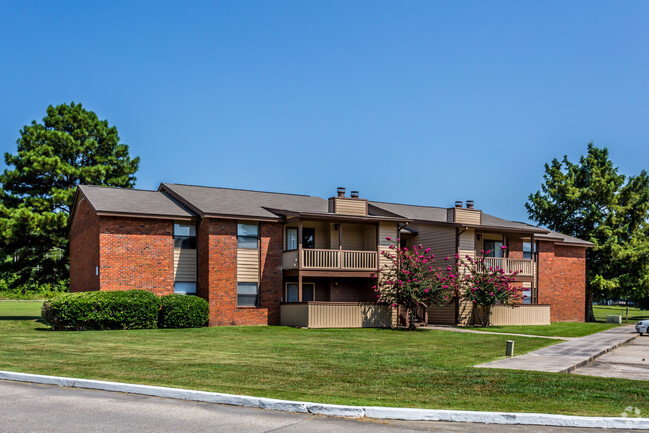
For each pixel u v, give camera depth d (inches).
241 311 1069.8
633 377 547.8
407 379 477.4
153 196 1169.4
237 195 1251.8
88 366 511.5
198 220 1088.2
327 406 351.6
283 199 1307.8
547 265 1472.7
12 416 332.8
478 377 493.4
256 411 357.1
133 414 342.0
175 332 898.7
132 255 1027.3
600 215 1760.6
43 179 1729.8
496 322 1251.2
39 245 1740.9
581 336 1020.5
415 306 1109.7
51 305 891.4
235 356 612.1
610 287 1701.5
